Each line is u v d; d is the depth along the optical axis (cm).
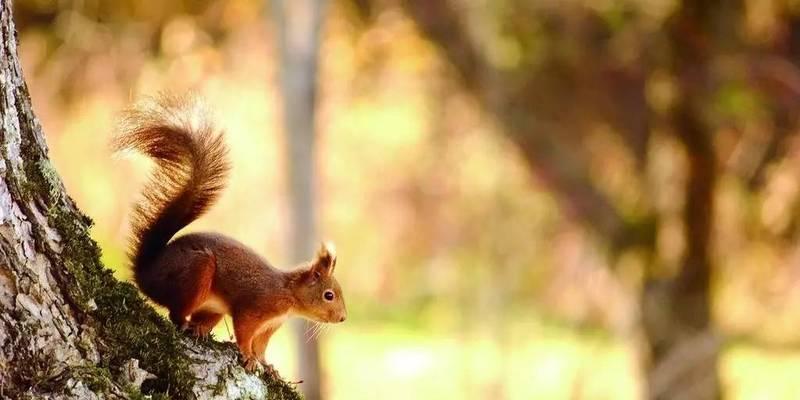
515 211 1588
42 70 1520
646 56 1430
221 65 1576
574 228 1645
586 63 1463
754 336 1691
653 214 1523
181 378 449
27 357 404
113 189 1504
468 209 1706
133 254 509
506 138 1516
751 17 1434
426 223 1917
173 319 493
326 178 1909
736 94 1370
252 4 1553
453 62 1500
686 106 1452
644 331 1494
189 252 510
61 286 420
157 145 512
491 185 1588
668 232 1526
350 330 1922
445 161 1712
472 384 1510
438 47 1498
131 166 1480
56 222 425
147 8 1533
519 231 1600
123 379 429
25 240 411
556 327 1720
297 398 520
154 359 444
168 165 514
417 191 1919
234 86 1625
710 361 1433
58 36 1494
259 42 1576
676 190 1527
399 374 1697
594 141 1559
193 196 514
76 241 432
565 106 1509
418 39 1634
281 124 1273
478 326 1537
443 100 1641
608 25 1412
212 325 538
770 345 1659
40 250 416
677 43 1414
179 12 1539
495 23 1462
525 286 1731
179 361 452
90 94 1539
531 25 1456
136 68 1527
